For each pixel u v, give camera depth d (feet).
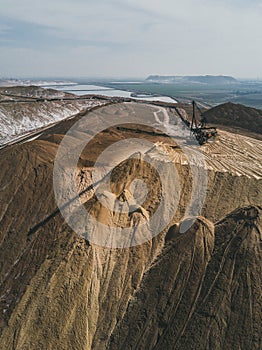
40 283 66.33
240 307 61.31
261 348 56.80
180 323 61.62
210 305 62.18
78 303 63.98
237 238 70.59
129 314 65.00
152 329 62.23
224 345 57.57
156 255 73.15
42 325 61.31
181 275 67.56
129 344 61.41
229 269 66.33
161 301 65.16
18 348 59.47
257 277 64.69
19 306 64.03
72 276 66.18
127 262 71.15
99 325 64.08
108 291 67.62
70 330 61.52
